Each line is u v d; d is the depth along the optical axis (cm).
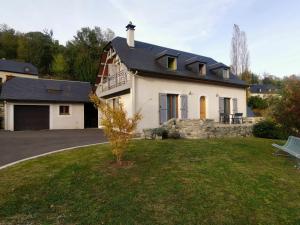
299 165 655
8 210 386
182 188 466
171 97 1547
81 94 2192
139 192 447
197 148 785
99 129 1917
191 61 1741
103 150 772
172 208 394
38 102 1917
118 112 605
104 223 349
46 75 4222
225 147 822
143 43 1845
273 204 424
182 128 1103
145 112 1391
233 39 3675
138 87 1377
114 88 1577
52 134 1412
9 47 4675
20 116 1853
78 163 618
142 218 363
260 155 765
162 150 747
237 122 1636
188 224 353
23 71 3691
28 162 644
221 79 1828
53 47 4875
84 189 461
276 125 1241
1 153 790
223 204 414
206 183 494
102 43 4856
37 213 378
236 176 541
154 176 524
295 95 976
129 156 679
